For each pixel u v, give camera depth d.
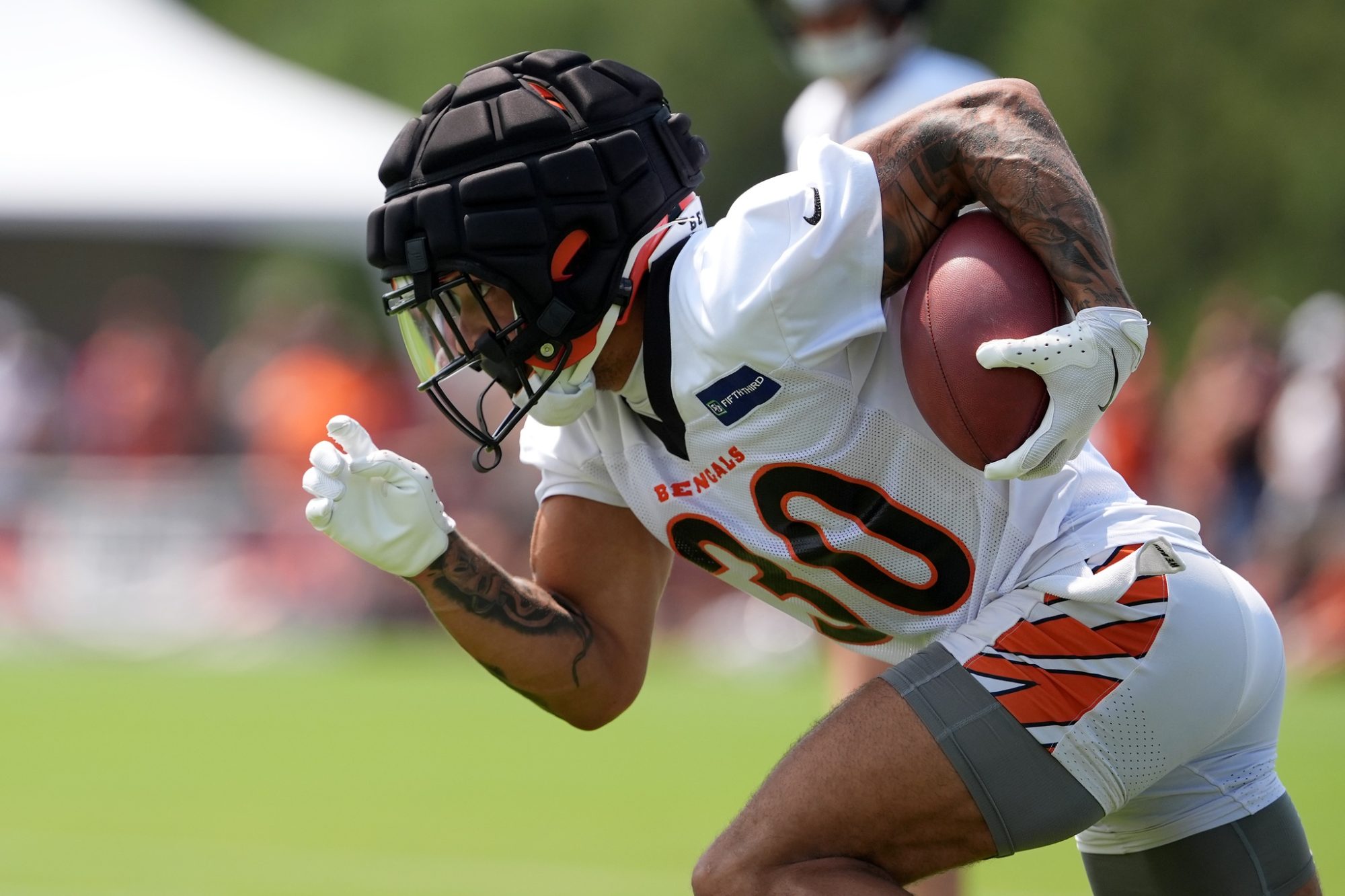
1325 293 70.81
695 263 8.77
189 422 39.81
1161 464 33.31
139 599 37.59
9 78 44.66
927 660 8.82
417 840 17.97
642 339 9.08
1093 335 8.17
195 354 42.72
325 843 17.86
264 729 25.91
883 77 13.80
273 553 37.59
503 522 37.75
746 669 36.16
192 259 60.16
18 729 25.86
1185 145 72.50
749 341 8.49
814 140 8.68
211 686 31.05
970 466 8.66
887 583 9.23
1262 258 72.00
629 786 21.11
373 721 26.78
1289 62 72.06
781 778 8.75
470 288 8.74
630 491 9.61
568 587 10.05
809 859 8.64
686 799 20.20
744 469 8.97
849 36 13.51
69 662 35.94
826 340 8.49
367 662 35.00
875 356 8.78
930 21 14.29
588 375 9.11
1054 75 73.50
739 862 8.64
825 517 9.02
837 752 8.65
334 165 43.91
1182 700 8.68
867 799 8.59
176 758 23.41
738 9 79.94
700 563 9.75
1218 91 72.38
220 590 37.47
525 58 8.96
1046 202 8.37
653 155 8.97
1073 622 8.64
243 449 40.06
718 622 37.78
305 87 46.50
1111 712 8.59
